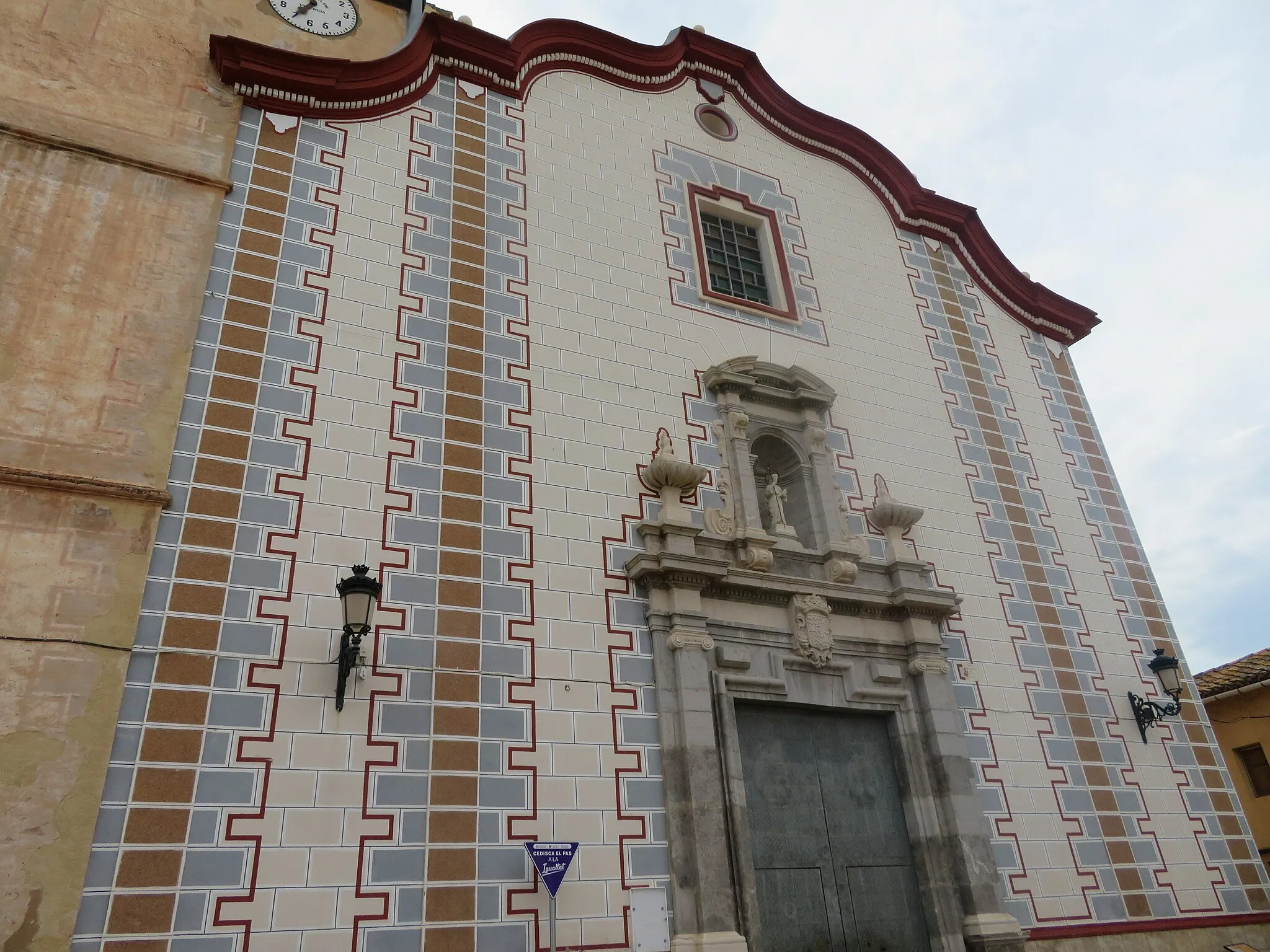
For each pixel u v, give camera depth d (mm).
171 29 10430
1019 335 15211
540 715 8219
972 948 9156
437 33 11758
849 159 15258
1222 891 11156
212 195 9430
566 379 10242
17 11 9648
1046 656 11789
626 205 12180
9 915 6004
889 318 13719
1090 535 13477
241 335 8766
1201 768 12102
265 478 8164
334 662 7637
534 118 12164
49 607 6973
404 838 7250
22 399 7691
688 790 8414
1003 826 10156
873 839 9625
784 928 8711
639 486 10031
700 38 14383
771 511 10969
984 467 13086
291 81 10406
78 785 6504
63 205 8711
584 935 7535
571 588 8984
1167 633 13211
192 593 7445
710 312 11977
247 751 7043
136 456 7820
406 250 10117
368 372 9156
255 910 6578
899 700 10328
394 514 8539
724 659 9281
